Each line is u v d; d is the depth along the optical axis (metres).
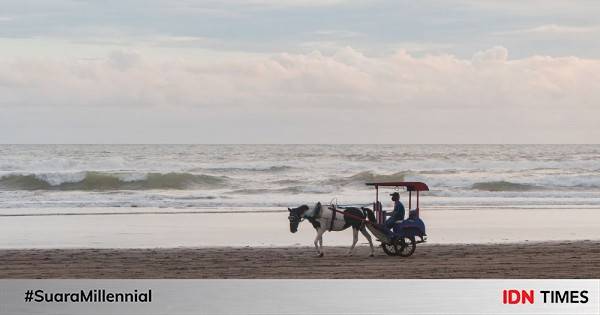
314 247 23.97
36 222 31.66
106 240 25.95
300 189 54.41
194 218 33.66
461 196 49.84
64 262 20.56
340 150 153.88
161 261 20.75
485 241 25.94
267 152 134.75
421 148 175.75
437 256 21.69
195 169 73.62
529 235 27.73
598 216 35.19
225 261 20.73
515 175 71.38
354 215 21.66
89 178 56.94
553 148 175.12
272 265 20.03
